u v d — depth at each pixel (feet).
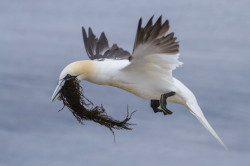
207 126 41.42
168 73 41.29
